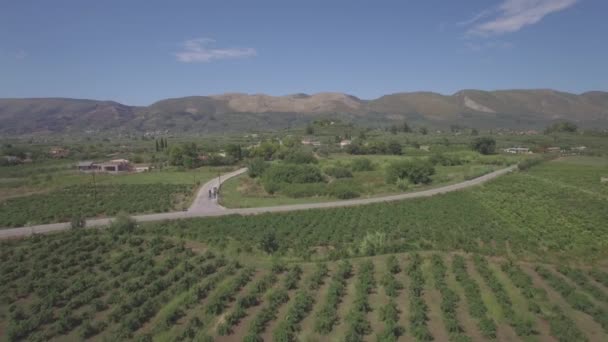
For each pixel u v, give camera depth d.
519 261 46.81
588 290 38.16
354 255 49.25
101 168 136.62
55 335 31.17
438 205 77.75
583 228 61.84
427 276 41.38
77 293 38.72
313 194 89.06
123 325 31.44
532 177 114.00
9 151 170.00
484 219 66.25
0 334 31.06
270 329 31.38
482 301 34.88
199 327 31.78
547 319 32.25
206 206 77.56
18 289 38.53
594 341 29.48
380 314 32.69
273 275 41.41
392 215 69.56
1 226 64.50
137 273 42.84
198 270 42.66
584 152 181.50
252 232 58.69
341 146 198.62
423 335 29.25
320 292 38.00
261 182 106.69
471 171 124.81
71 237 54.94
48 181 111.81
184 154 149.62
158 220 66.50
